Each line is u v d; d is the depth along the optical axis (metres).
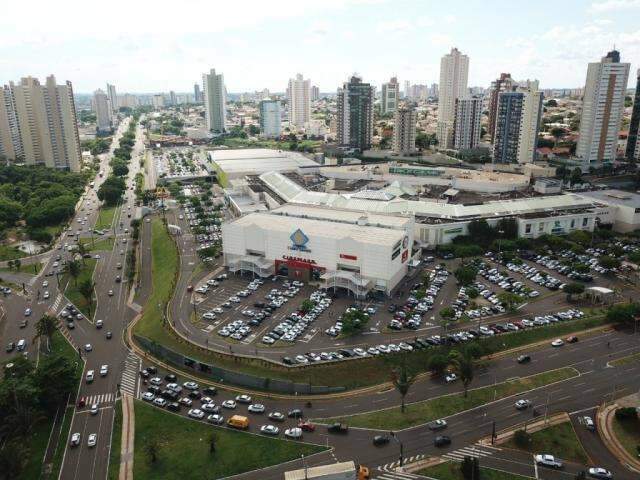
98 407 172.75
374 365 185.12
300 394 174.00
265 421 160.75
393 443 147.38
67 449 153.00
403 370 162.75
